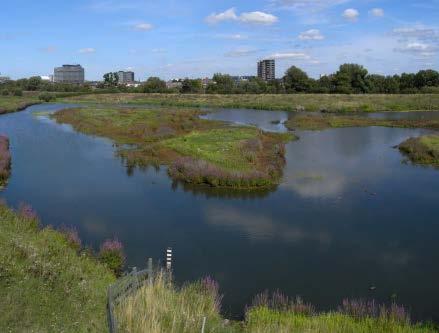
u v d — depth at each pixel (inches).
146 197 1245.7
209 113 3705.7
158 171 1533.0
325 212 1132.5
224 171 1403.8
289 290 743.7
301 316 624.1
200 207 1161.4
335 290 747.4
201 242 936.3
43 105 4547.2
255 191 1310.3
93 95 5684.1
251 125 2800.2
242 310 672.4
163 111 3385.8
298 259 863.7
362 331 576.1
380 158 1808.6
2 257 581.0
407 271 821.2
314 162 1713.8
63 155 1807.3
